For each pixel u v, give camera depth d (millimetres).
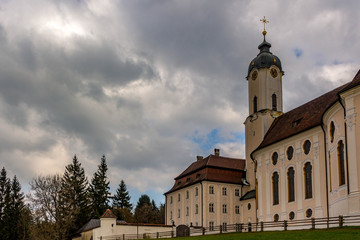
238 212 85625
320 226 51281
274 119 79312
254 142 81125
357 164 39719
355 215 38469
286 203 58969
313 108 62406
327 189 51344
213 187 85438
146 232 71188
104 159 120312
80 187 102188
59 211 82375
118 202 129750
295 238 33344
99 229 69250
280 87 82688
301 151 57312
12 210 106562
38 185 81625
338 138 44906
